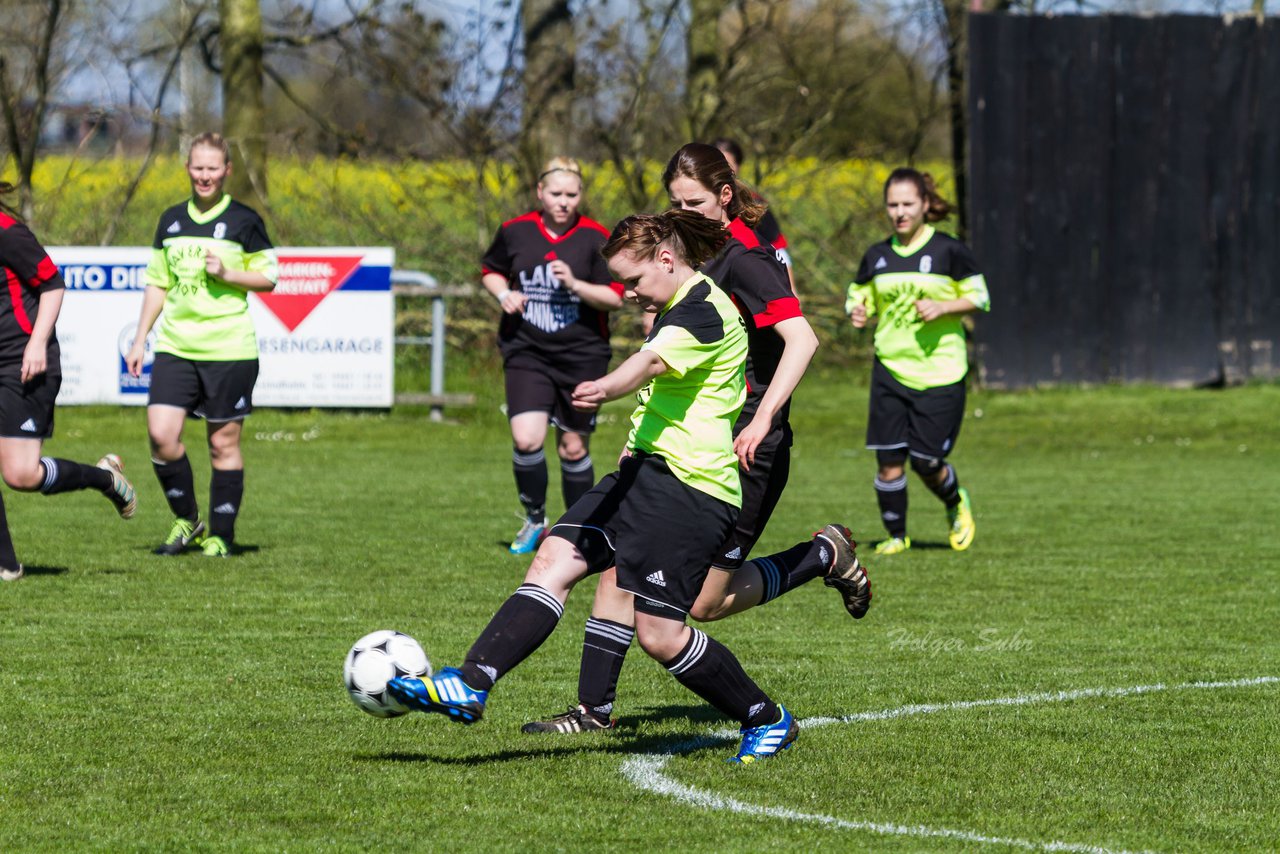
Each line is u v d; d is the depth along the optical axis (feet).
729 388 39.70
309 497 106.83
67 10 188.75
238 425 79.87
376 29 178.50
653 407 39.91
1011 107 180.86
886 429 84.02
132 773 40.19
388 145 182.70
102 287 149.48
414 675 39.06
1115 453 142.72
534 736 44.83
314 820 36.24
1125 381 185.47
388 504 103.76
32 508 98.48
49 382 69.92
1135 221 183.93
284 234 182.91
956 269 81.92
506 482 117.39
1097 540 90.17
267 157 184.65
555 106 179.01
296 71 239.91
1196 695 51.11
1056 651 58.70
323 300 152.76
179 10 193.88
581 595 71.46
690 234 39.60
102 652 56.03
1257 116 183.42
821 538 46.62
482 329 176.96
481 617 64.28
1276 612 67.36
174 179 193.67
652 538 39.19
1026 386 183.93
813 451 143.74
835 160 193.36
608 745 43.88
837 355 194.59
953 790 39.42
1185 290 184.96
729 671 40.96
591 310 80.33
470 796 38.34
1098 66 181.57
